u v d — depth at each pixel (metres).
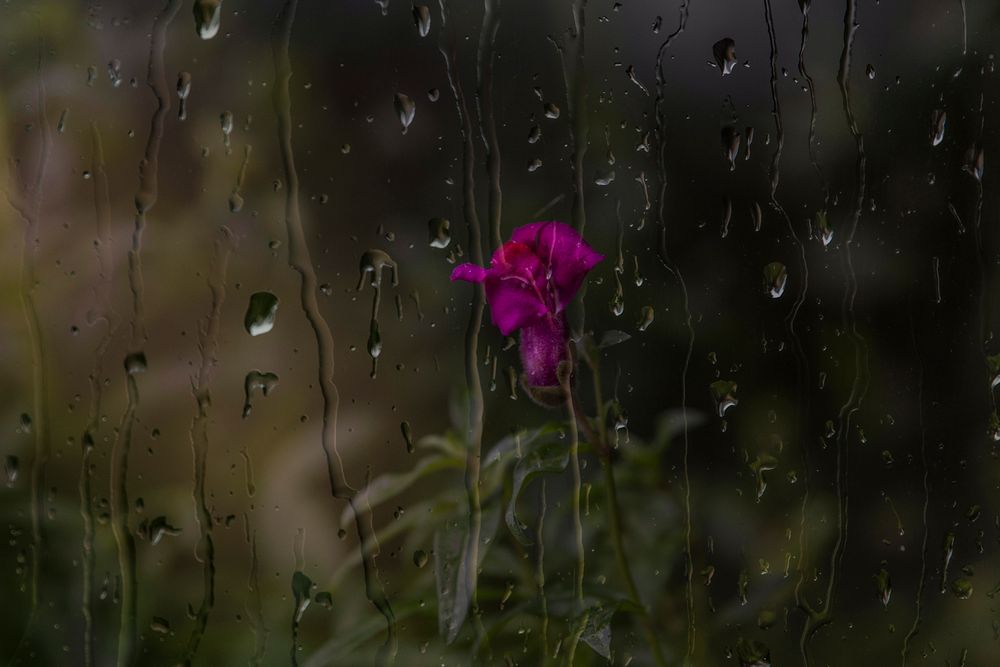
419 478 0.68
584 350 0.64
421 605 0.66
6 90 0.71
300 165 0.74
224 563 0.68
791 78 0.74
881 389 0.73
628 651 0.66
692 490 0.70
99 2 0.71
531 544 0.67
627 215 0.74
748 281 0.74
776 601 0.68
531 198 0.73
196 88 0.73
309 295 0.70
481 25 0.74
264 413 0.71
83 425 0.70
